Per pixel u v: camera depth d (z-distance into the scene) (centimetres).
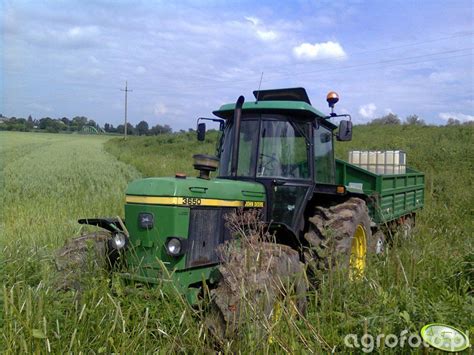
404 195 929
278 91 637
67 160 3005
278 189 557
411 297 428
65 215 954
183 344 381
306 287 462
